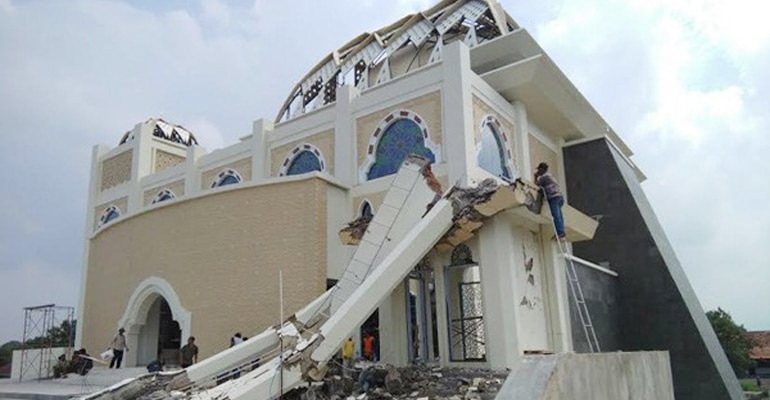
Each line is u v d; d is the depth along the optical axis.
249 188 14.29
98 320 17.42
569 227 10.52
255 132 18.77
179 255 14.98
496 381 7.65
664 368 8.16
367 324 12.12
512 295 9.19
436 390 7.46
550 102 17.23
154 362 13.74
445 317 9.86
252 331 13.33
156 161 23.67
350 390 7.84
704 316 17.91
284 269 13.40
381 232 10.08
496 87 16.48
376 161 15.70
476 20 17.95
